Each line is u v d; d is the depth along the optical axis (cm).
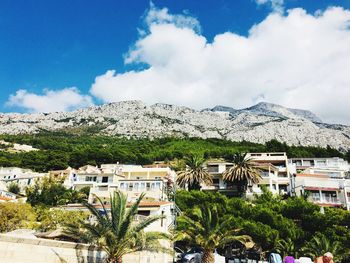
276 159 8375
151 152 14450
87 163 12344
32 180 9669
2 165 11781
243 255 4306
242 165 7012
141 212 3875
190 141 17650
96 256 2553
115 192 2633
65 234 2758
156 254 3206
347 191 6700
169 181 6331
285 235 4303
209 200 5150
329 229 4297
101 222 2514
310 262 3045
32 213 4056
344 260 4172
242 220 4297
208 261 3109
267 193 5953
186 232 3281
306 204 4778
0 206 3841
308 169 8638
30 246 2219
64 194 7631
